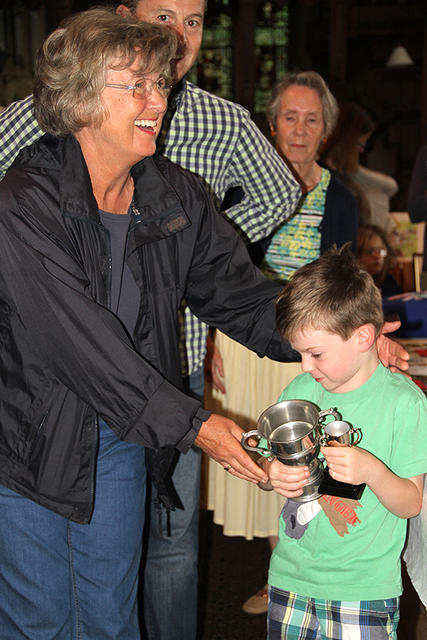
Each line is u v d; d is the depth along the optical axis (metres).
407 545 1.59
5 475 1.46
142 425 1.42
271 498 2.58
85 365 1.40
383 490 1.41
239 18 12.00
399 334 2.96
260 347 1.76
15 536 1.51
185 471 2.00
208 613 2.50
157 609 2.06
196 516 2.06
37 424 1.45
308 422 1.44
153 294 1.56
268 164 2.12
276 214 2.24
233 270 1.72
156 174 1.54
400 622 2.01
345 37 12.88
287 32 12.77
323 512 1.52
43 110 1.40
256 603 2.50
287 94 2.57
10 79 8.96
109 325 1.40
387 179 4.38
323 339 1.45
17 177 1.41
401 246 4.41
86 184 1.42
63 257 1.39
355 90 13.82
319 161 3.77
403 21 13.17
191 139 2.00
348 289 1.44
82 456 1.48
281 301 1.50
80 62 1.32
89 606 1.63
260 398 2.56
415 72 13.63
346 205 2.63
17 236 1.35
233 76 12.55
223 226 1.72
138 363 1.40
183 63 1.84
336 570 1.52
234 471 1.51
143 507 1.69
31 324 1.40
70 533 1.59
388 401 1.50
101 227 1.45
